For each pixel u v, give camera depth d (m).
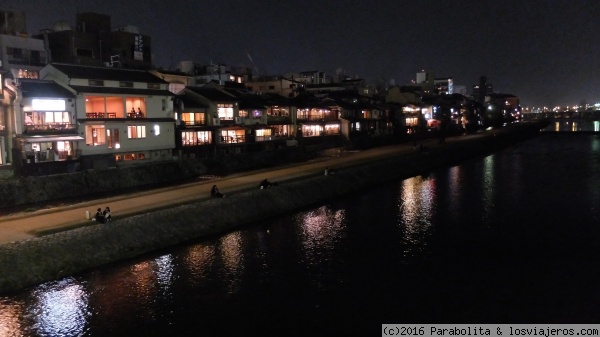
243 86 83.38
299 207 44.28
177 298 24.45
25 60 55.62
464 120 147.75
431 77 153.38
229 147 62.09
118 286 25.66
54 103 43.09
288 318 22.47
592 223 38.78
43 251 26.72
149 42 78.50
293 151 67.50
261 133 69.19
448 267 29.05
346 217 41.38
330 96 95.56
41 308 23.02
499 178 63.62
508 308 23.41
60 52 68.44
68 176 41.84
